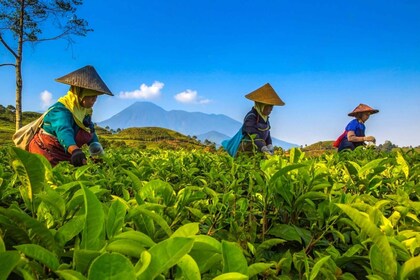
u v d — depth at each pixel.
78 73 6.81
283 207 2.90
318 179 3.06
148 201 2.48
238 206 2.90
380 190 3.64
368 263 2.09
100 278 1.02
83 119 6.98
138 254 1.48
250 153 9.05
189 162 6.14
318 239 2.46
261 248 2.24
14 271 1.49
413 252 1.97
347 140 11.84
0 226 1.57
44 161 2.82
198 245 1.45
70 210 2.05
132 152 8.62
